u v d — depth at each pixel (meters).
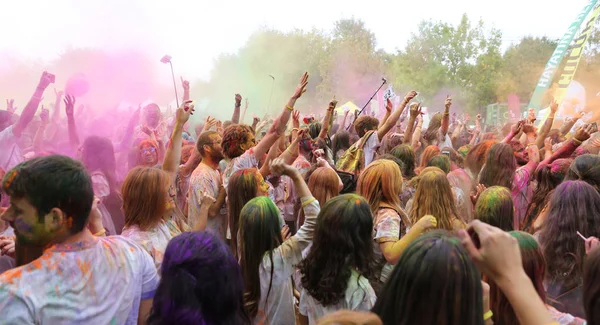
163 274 1.69
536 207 4.18
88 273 1.83
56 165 1.78
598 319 1.46
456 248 1.45
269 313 2.72
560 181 4.12
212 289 1.64
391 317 1.51
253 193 3.41
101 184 3.88
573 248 2.82
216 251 1.71
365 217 2.50
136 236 2.81
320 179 3.86
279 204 4.90
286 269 2.75
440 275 1.40
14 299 1.68
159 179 2.91
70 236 1.83
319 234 2.51
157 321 1.63
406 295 1.46
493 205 3.30
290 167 2.92
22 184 1.73
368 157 6.09
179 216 3.69
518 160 5.50
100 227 2.41
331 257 2.46
